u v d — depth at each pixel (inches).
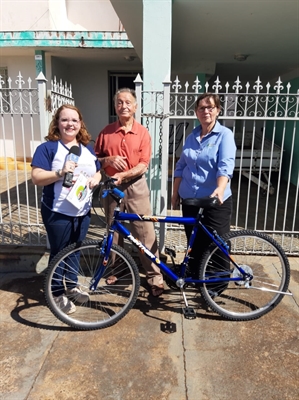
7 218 192.7
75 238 102.9
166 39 136.3
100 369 84.4
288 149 304.0
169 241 156.3
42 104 127.2
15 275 134.2
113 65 368.5
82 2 371.6
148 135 114.3
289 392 78.0
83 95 379.6
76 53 321.7
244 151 268.4
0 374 82.7
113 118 393.1
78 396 76.5
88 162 99.0
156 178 144.8
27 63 350.9
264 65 282.2
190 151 106.9
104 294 116.6
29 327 100.7
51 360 87.4
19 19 337.1
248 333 98.6
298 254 146.9
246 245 148.6
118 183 103.6
